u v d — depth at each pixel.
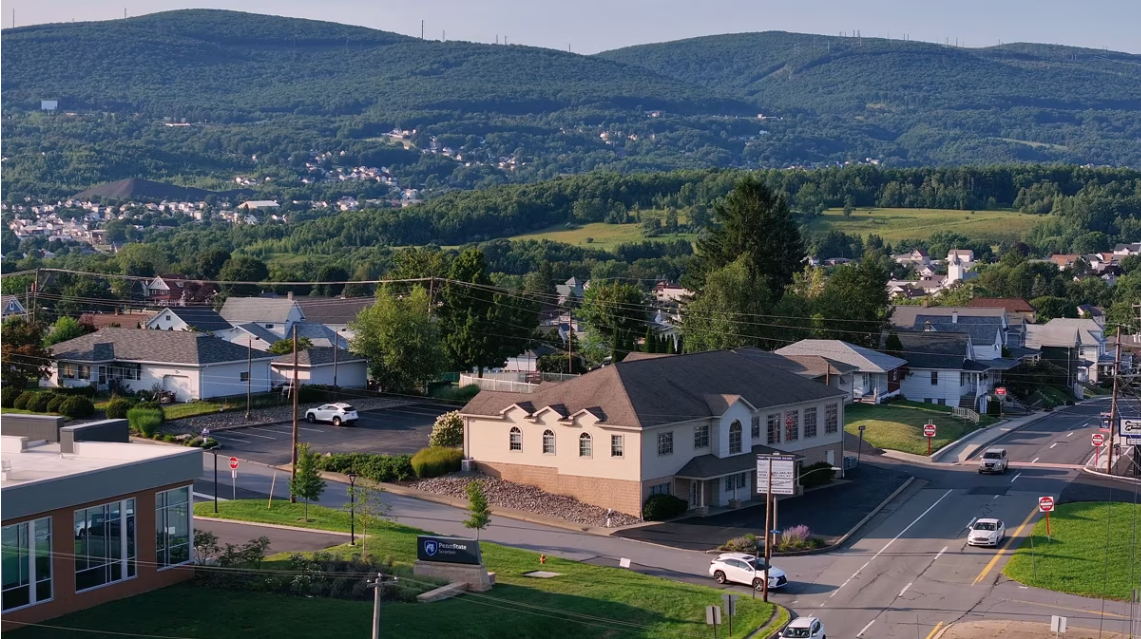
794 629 48.34
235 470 68.38
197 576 50.59
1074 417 117.69
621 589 54.81
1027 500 76.50
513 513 71.00
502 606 50.97
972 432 104.88
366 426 95.06
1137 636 50.28
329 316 154.38
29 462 48.25
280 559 54.56
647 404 72.75
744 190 140.38
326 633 44.72
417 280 120.44
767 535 55.56
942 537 68.00
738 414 76.31
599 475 72.19
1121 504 73.62
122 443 51.34
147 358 101.69
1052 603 55.59
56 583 44.00
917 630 51.25
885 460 90.81
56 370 104.88
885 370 114.81
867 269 133.88
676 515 71.44
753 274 130.00
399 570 53.97
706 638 48.81
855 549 65.62
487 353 118.50
